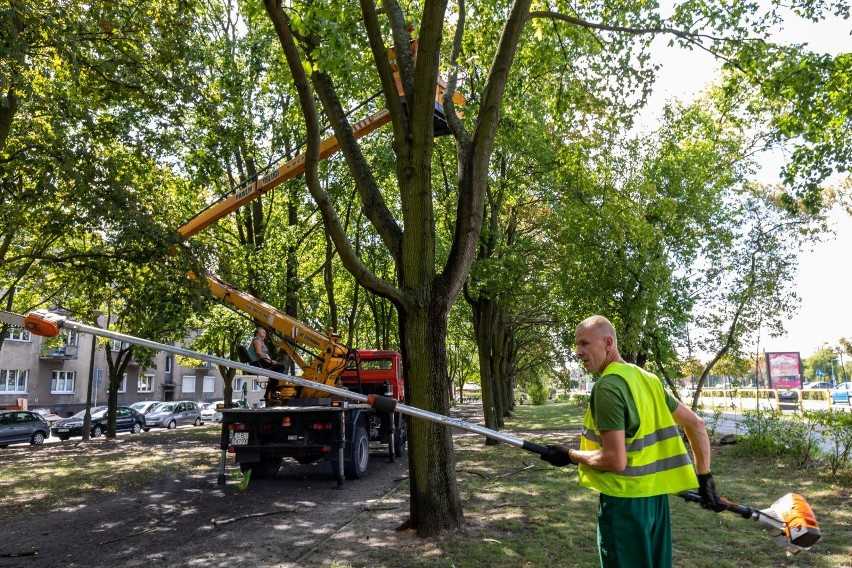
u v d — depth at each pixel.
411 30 8.91
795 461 10.55
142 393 53.31
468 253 6.94
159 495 9.66
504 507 7.80
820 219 14.27
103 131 13.16
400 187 6.99
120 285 14.06
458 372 57.50
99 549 6.52
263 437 10.72
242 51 18.55
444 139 16.34
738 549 5.86
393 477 11.32
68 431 29.02
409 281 6.82
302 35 6.66
